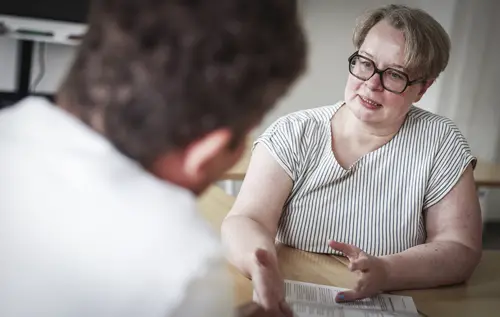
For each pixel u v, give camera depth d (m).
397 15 1.17
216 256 0.46
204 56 0.42
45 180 0.45
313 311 0.91
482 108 3.44
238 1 0.42
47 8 2.04
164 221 0.45
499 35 3.35
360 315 0.91
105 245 0.43
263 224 1.16
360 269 0.99
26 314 0.42
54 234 0.44
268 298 0.85
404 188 1.23
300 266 1.13
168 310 0.43
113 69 0.43
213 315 0.45
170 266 0.44
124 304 0.42
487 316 0.96
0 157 0.47
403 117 1.26
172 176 0.47
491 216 3.82
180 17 0.42
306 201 1.23
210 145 0.45
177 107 0.42
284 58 0.45
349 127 1.26
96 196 0.44
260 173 1.22
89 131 0.46
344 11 3.18
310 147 1.24
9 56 2.21
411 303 0.98
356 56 1.21
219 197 1.48
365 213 1.22
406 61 1.15
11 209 0.45
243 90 0.44
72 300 0.42
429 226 1.24
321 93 3.23
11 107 0.52
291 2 0.45
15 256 0.43
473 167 1.28
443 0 3.32
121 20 0.43
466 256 1.13
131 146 0.45
